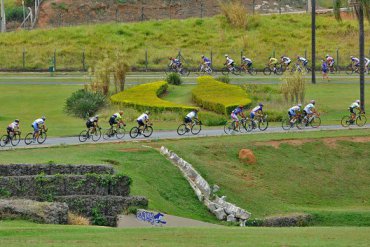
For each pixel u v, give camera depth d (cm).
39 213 8175
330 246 6234
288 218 10275
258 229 7606
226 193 10994
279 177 12012
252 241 6469
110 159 11394
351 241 6519
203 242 6406
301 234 7019
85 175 9606
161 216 9056
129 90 17788
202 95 17462
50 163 10119
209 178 11250
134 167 11294
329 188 12050
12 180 9444
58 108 17425
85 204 9275
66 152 11819
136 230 7294
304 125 14862
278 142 13050
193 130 14362
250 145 12725
